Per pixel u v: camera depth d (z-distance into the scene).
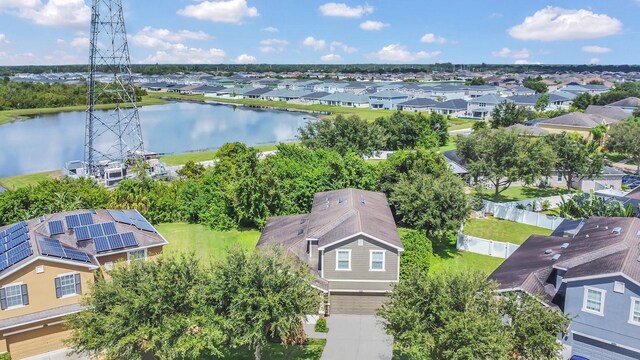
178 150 103.81
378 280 32.19
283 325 22.53
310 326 31.14
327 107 176.75
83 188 50.75
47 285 26.98
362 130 77.50
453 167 64.88
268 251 27.09
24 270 26.17
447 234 44.94
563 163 60.16
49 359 27.11
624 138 73.38
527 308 22.53
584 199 49.44
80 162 82.44
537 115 112.19
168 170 78.00
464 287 22.19
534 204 55.28
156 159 85.94
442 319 20.98
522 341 21.77
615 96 136.88
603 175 63.62
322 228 33.78
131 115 120.19
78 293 28.02
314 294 24.70
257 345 24.47
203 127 141.00
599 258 27.36
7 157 95.69
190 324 21.94
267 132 131.50
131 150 88.12
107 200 49.91
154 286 21.97
